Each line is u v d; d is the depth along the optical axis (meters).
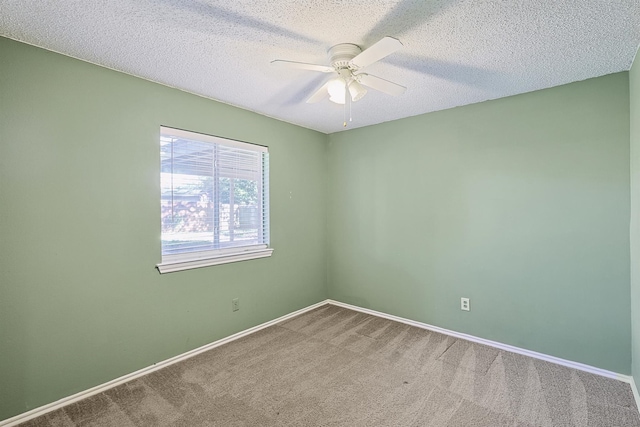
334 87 1.77
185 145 2.55
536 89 2.43
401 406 1.89
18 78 1.74
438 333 2.98
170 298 2.43
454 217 2.89
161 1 1.40
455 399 1.96
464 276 2.84
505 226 2.61
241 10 1.47
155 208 2.34
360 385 2.11
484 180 2.71
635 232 1.96
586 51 1.85
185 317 2.52
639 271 1.87
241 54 1.91
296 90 2.50
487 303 2.72
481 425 1.72
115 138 2.12
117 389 2.07
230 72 2.16
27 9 1.45
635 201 1.96
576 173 2.30
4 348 1.71
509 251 2.60
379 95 2.56
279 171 3.30
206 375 2.25
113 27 1.61
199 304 2.62
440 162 2.96
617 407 1.86
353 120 3.31
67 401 1.91
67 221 1.92
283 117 3.22
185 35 1.69
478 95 2.57
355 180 3.63
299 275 3.55
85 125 1.99
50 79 1.85
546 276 2.43
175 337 2.46
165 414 1.82
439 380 2.17
